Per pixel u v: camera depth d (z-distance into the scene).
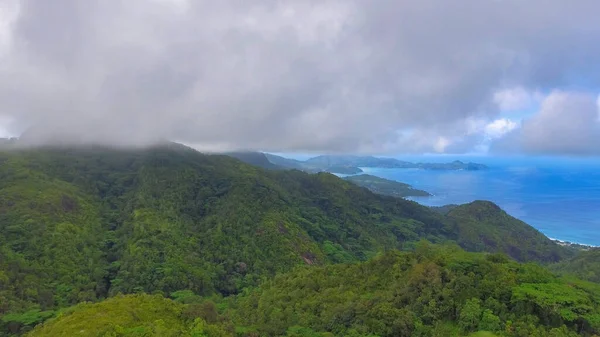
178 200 140.88
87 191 140.38
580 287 48.47
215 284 104.12
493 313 44.09
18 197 110.25
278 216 137.50
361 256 142.50
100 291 93.12
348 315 51.66
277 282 76.56
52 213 109.94
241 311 68.00
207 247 118.81
